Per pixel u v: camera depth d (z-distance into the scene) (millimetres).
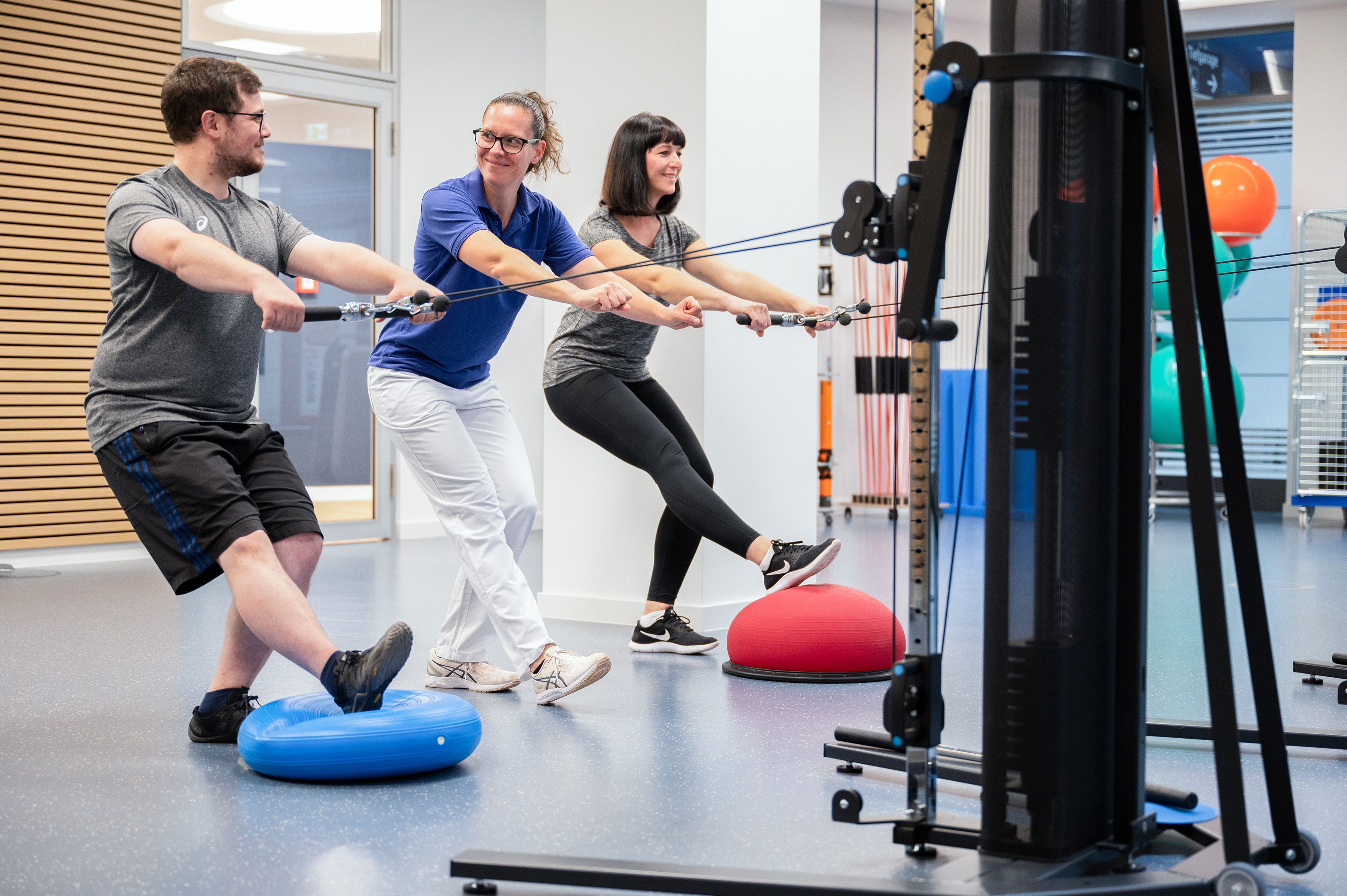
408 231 7520
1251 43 8969
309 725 2252
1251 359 8852
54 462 6246
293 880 1721
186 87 2414
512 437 3105
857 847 1859
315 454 7199
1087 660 1623
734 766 2377
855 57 8914
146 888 1685
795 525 4418
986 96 5129
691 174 4117
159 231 2248
